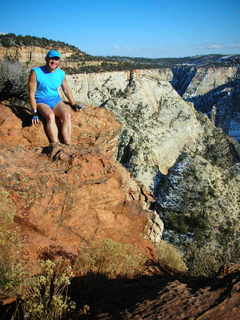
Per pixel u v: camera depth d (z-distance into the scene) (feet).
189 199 103.71
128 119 247.70
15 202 15.42
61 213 16.61
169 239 93.61
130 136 169.37
